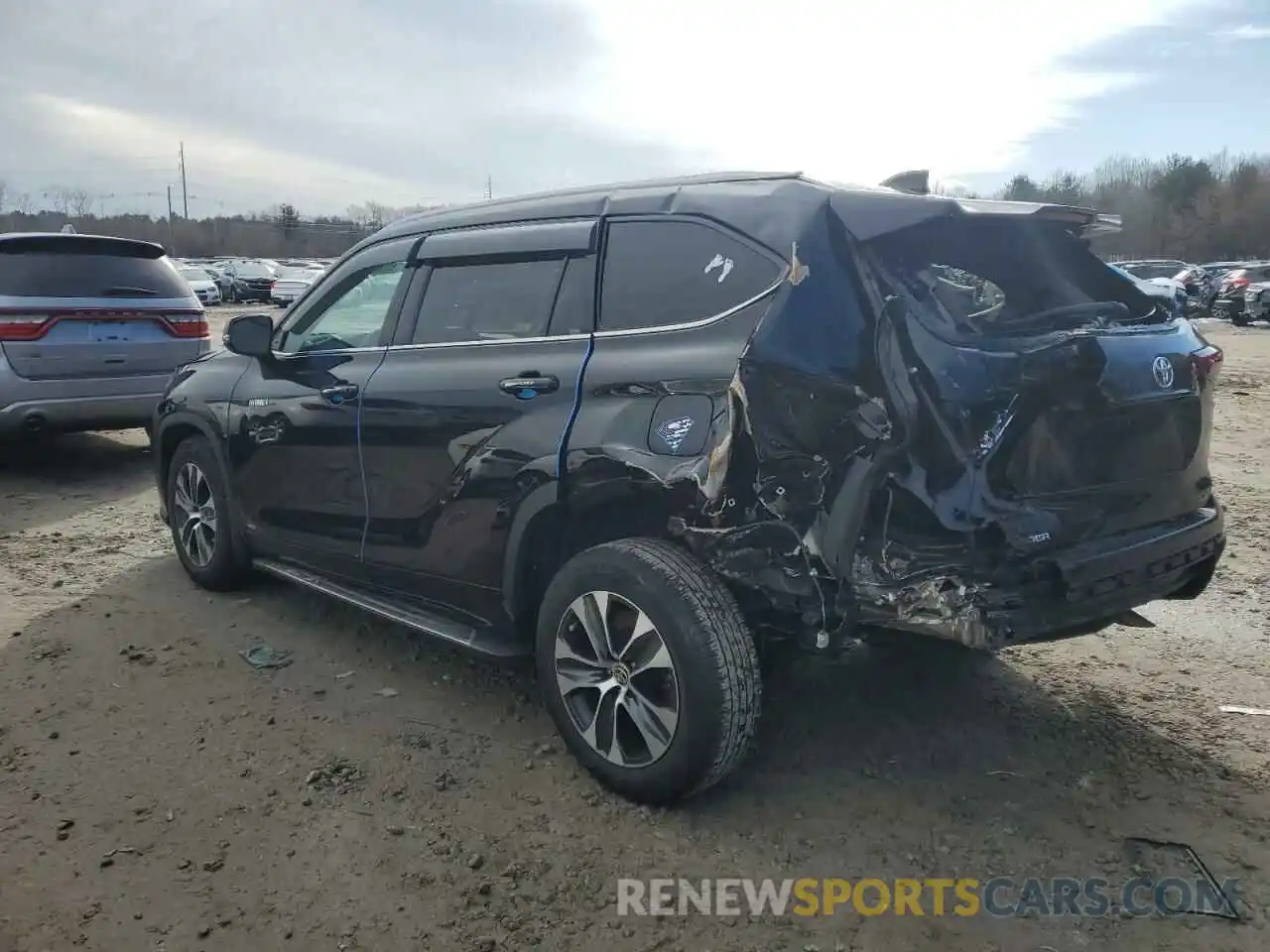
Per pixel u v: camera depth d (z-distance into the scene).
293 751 3.60
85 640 4.56
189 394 5.14
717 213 3.27
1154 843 3.06
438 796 3.31
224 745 3.63
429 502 3.86
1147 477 3.26
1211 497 3.67
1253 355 18.92
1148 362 3.21
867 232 3.01
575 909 2.78
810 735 3.71
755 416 2.90
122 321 7.54
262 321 4.57
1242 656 4.42
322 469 4.35
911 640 3.07
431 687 4.14
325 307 4.61
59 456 8.71
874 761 3.54
